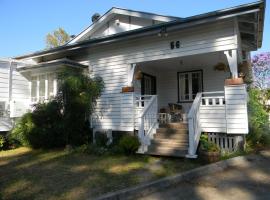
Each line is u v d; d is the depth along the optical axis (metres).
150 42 11.38
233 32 9.59
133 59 11.82
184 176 6.98
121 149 10.24
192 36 10.41
